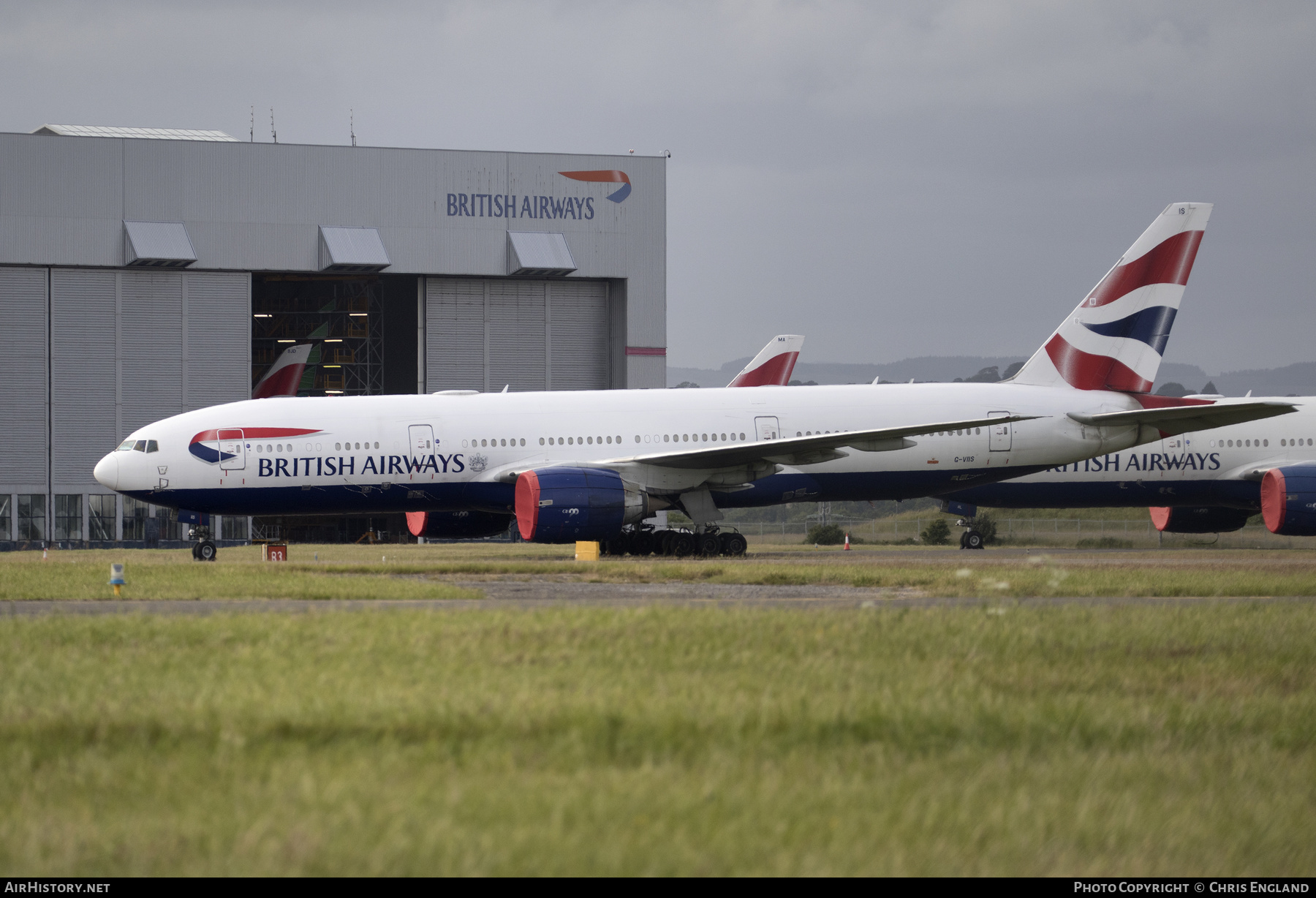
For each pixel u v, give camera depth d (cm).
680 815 2395
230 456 11419
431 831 2273
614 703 3312
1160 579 8069
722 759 2789
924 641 4619
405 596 6862
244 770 2658
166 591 7006
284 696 3378
